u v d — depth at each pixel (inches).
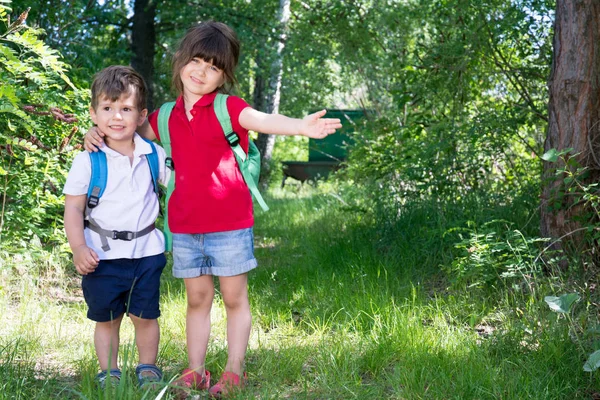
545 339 144.5
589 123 197.2
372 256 240.2
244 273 133.0
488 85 293.0
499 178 272.1
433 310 179.3
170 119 131.6
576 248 191.9
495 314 175.9
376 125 345.4
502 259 198.4
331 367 139.9
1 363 135.4
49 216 220.1
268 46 635.5
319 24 397.1
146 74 561.3
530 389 123.4
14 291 200.1
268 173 753.0
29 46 158.4
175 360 148.5
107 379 111.5
